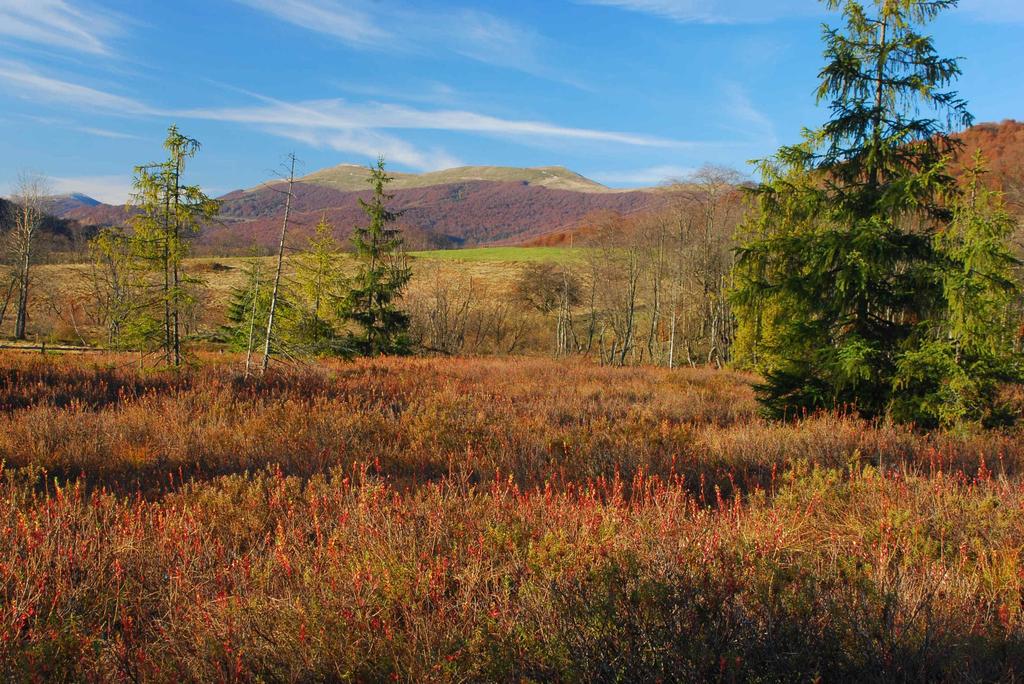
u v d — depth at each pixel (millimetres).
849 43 9727
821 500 5129
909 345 9023
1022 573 3434
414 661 2682
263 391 12320
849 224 9906
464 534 4320
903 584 3227
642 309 50125
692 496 5328
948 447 7359
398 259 34531
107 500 4977
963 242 8805
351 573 3533
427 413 10195
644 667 2482
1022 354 8539
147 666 2754
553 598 2988
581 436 8508
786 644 2625
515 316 52219
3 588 3293
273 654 2752
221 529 4676
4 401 10539
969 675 2535
